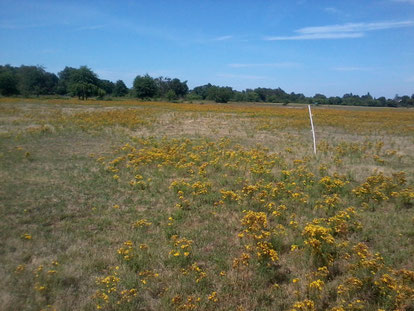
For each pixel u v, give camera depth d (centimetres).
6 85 7925
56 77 13038
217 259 622
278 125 2820
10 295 493
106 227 753
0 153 1359
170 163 1272
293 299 521
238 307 499
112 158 1391
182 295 525
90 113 3512
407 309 491
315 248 597
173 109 4866
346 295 520
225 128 2595
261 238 664
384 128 2817
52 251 635
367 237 721
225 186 1057
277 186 962
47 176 1082
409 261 627
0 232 691
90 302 497
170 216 820
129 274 567
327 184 1015
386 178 1080
